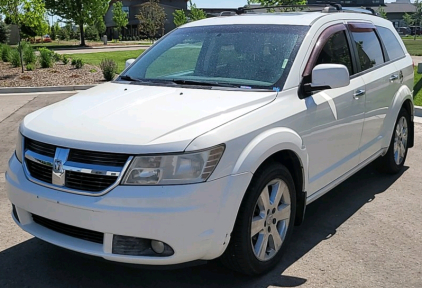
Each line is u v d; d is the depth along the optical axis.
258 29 4.35
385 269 3.67
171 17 69.38
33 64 19.09
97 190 2.96
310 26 4.23
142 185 2.90
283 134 3.45
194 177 2.93
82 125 3.22
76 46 43.88
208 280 3.52
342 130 4.34
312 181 3.97
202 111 3.30
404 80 5.74
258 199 3.34
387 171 5.86
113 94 3.88
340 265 3.74
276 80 3.80
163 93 3.78
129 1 74.50
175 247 2.92
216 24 4.68
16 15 20.47
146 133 3.02
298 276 3.57
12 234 4.29
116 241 2.97
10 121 9.52
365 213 4.79
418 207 4.95
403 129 5.99
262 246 3.47
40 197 3.14
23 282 3.50
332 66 3.73
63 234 3.23
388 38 5.68
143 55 4.79
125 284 3.47
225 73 4.04
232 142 3.09
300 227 4.47
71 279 3.55
